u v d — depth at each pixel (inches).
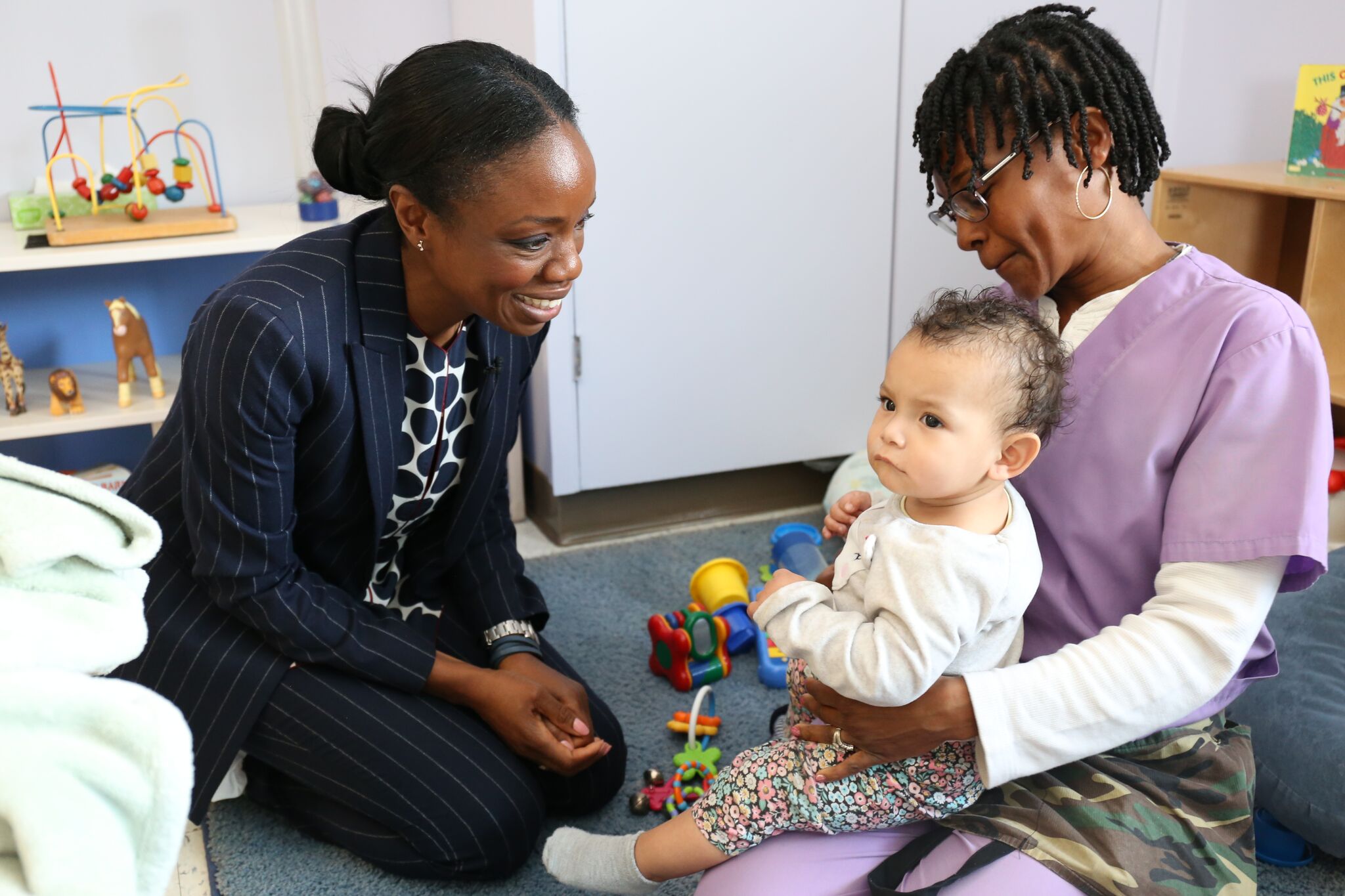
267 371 42.4
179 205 84.9
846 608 38.7
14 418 73.4
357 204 83.2
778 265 82.4
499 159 37.8
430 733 49.9
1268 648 39.5
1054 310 43.3
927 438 36.4
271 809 55.7
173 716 23.0
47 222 74.2
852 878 40.5
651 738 61.8
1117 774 39.6
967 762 38.7
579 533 86.9
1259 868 51.1
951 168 39.7
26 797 21.6
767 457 87.4
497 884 50.9
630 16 73.0
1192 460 37.0
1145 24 85.0
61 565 24.8
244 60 83.8
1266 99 92.7
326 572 51.3
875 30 79.2
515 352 51.2
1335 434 85.0
